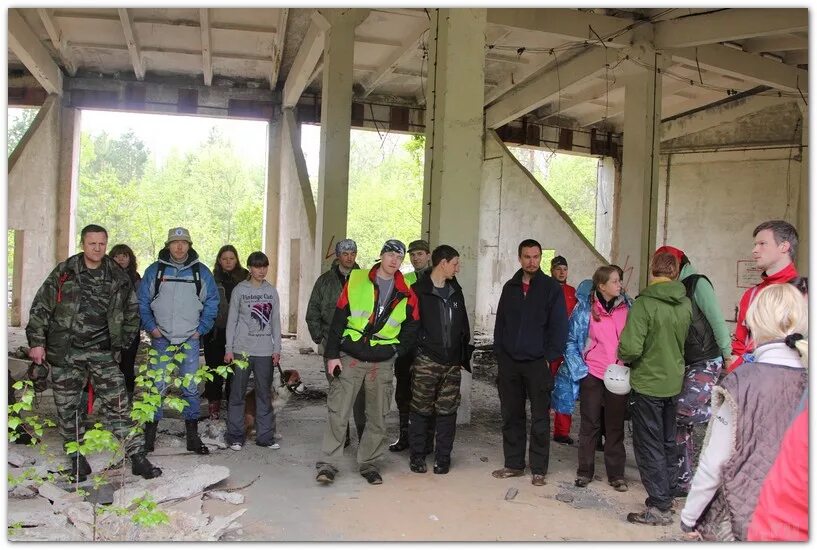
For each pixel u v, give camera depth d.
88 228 4.62
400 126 18.00
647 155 12.34
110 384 4.73
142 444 4.77
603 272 4.93
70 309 4.60
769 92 16.27
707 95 17.03
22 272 14.87
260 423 5.78
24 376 7.63
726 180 18.19
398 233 35.62
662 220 19.27
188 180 44.28
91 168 47.84
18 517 3.76
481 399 8.46
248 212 33.06
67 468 4.55
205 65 15.23
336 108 11.51
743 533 2.18
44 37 14.53
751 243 17.73
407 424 5.91
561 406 5.48
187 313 5.37
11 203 14.42
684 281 4.63
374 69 15.92
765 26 10.60
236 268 6.73
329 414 4.95
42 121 15.19
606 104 17.62
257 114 16.95
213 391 6.58
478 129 7.14
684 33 11.71
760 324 2.32
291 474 5.09
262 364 5.73
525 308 5.01
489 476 5.23
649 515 4.31
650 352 4.34
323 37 12.18
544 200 16.23
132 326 4.84
